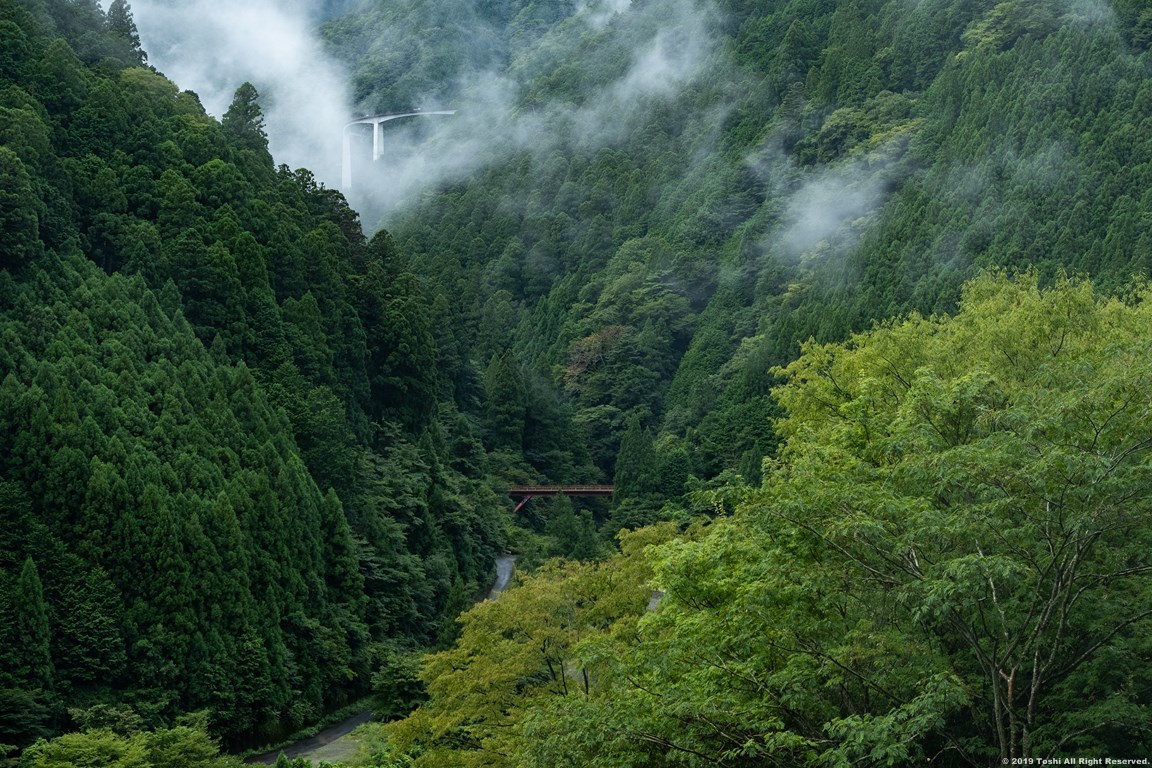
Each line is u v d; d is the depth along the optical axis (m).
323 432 89.31
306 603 76.81
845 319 130.88
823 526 24.70
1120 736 23.48
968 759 23.47
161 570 67.06
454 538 101.12
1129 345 24.59
